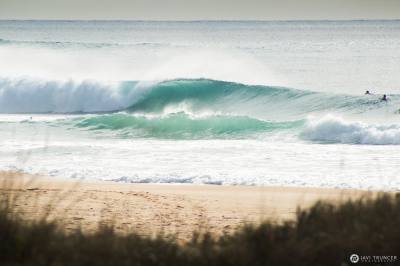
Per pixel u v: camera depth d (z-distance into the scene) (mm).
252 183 66938
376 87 199875
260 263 24953
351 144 103250
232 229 39719
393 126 107938
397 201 30297
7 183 60031
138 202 52250
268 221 28984
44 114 155875
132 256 25266
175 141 106438
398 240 25891
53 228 27484
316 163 79750
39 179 66875
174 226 40938
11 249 24625
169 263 24891
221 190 61750
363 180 67875
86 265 24062
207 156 85312
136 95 156375
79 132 117375
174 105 153750
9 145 93500
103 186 63469
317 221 28422
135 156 84812
